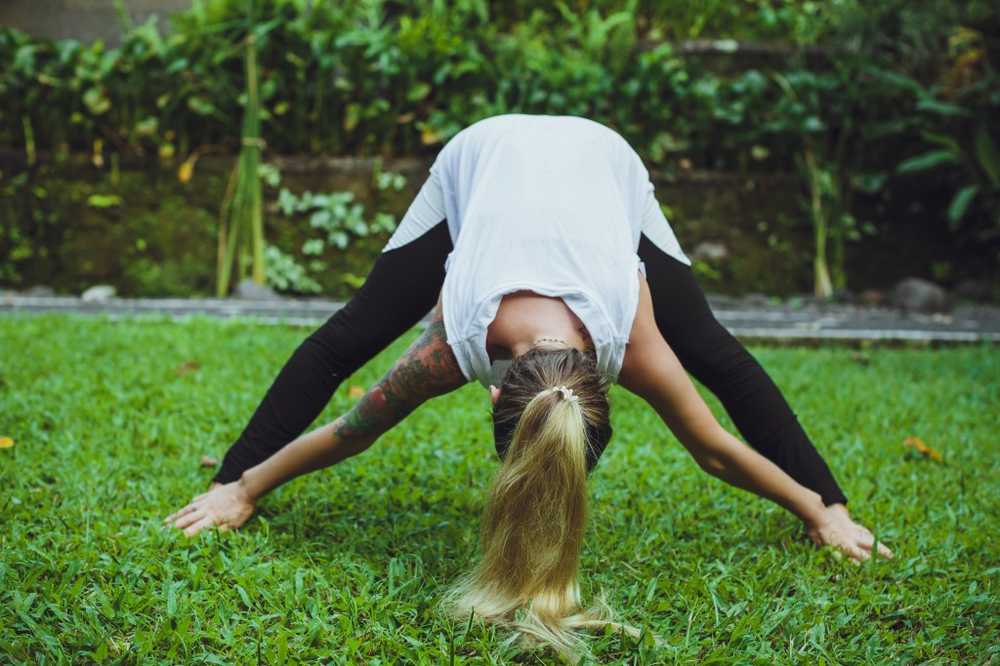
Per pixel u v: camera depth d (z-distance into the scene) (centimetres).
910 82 705
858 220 753
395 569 233
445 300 224
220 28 689
